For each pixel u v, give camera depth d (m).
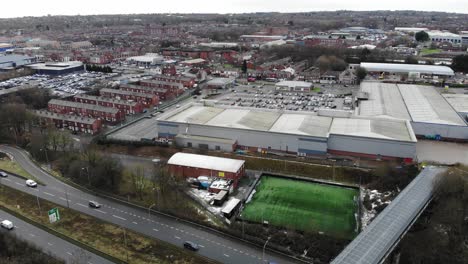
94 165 87.50
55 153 103.31
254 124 107.38
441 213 67.69
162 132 113.25
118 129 124.62
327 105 154.00
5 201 78.25
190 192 81.94
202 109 123.69
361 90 164.12
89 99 152.38
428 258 58.00
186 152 103.06
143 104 153.38
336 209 75.44
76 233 66.50
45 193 81.88
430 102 138.62
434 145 109.81
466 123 114.38
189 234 66.56
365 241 55.56
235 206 74.12
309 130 101.88
